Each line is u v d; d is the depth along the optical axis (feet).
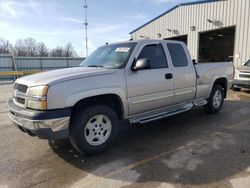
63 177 10.78
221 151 13.23
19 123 11.90
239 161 11.97
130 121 14.65
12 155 13.21
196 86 18.54
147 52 15.33
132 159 12.48
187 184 9.97
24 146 14.52
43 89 11.17
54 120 11.14
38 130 11.10
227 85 22.16
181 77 17.10
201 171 11.01
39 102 11.20
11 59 84.43
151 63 15.42
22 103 12.15
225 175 10.62
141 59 13.88
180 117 20.58
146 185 9.97
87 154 12.82
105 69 13.55
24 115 11.50
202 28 56.44
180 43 17.88
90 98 12.73
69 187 9.95
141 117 15.24
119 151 13.56
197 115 21.07
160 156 12.75
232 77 22.71
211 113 21.27
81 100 12.29
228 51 92.79
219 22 51.85
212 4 53.21
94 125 12.85
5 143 15.06
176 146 14.08
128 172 11.10
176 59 17.15
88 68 14.08
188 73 17.66
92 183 10.24
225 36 85.92
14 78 71.56
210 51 99.19
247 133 16.17
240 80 33.45
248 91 35.58
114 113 13.56
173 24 65.77
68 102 11.53
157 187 9.80
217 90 21.20
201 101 19.63
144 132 16.79
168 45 16.83
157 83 15.42
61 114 11.30
